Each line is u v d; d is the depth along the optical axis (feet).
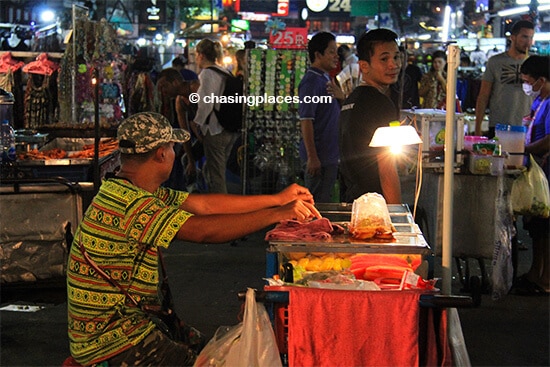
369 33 14.60
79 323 9.87
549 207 18.63
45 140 26.03
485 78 24.95
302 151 23.73
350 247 10.48
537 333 16.87
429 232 18.75
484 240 18.37
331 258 10.91
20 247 17.11
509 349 15.94
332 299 9.24
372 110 14.29
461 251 18.54
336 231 11.40
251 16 66.39
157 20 61.36
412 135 11.53
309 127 21.99
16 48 33.86
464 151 18.24
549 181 19.84
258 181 26.86
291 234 10.94
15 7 43.04
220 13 69.26
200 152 32.07
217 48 26.43
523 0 34.24
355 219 11.13
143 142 10.12
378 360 9.26
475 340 16.42
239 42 53.11
